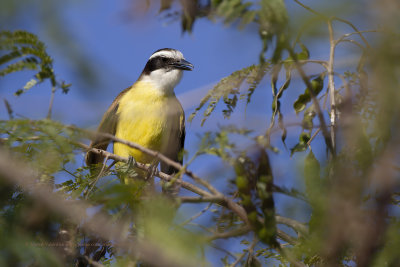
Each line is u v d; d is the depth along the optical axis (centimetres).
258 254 647
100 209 509
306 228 518
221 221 563
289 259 539
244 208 548
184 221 479
